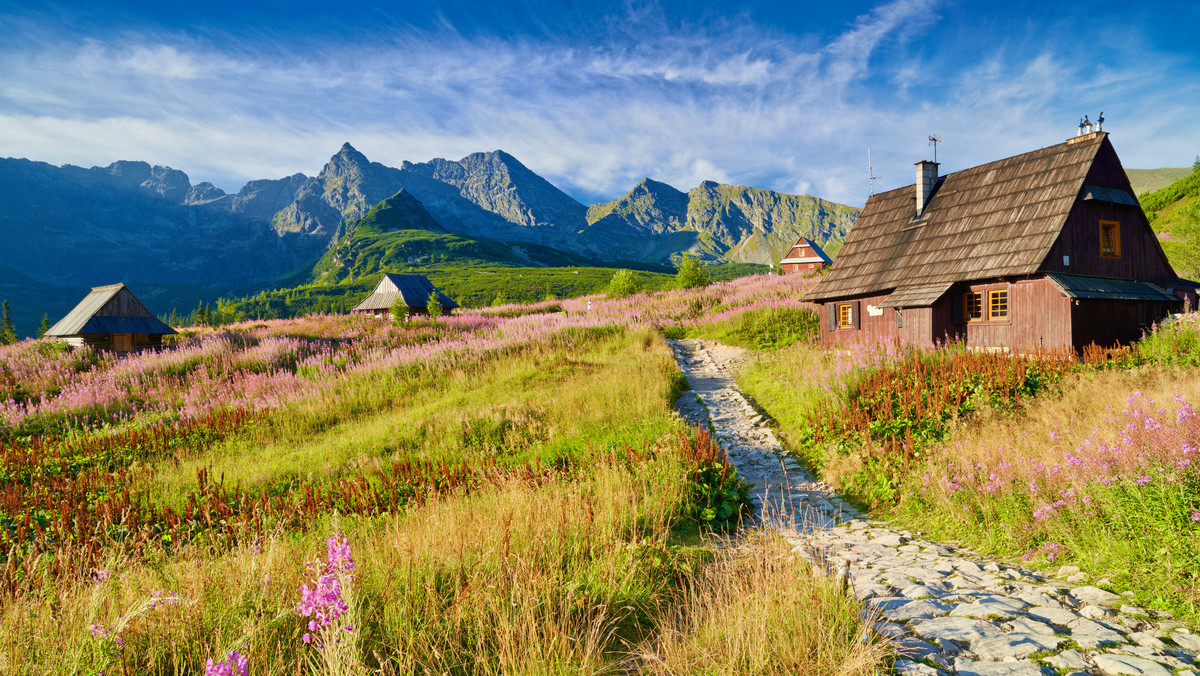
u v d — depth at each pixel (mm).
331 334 30734
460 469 10211
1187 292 20672
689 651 3947
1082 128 19844
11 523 8703
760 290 37469
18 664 3787
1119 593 4496
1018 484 7020
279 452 13203
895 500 8688
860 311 24000
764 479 10477
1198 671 3094
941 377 13156
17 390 18969
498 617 4418
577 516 6707
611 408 13555
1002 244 19562
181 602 4449
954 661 3436
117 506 9047
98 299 27734
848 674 3258
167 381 19656
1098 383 11328
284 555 5734
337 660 3320
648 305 37188
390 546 5945
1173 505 4844
